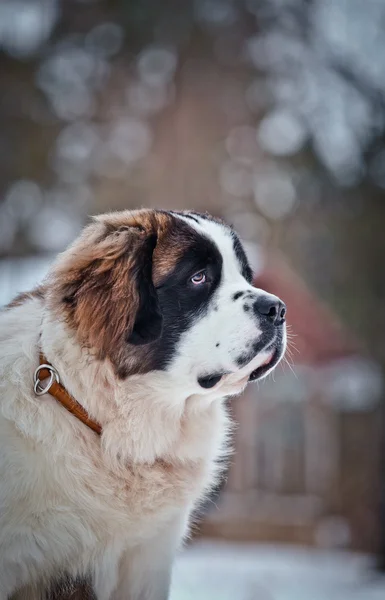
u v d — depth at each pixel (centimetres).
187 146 1883
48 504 342
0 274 1525
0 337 381
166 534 373
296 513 1466
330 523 1468
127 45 1903
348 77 1998
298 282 1443
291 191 1956
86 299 364
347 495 1490
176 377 372
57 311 366
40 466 342
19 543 337
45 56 1944
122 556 373
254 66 1952
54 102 1933
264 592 798
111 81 1955
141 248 377
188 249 386
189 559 1140
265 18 1958
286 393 1470
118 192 1877
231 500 1472
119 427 359
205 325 379
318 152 1953
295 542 1453
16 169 1892
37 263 1577
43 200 1916
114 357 360
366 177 1948
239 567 1060
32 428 346
